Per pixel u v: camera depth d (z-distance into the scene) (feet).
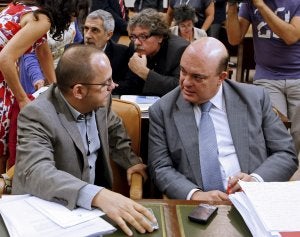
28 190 3.85
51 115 4.47
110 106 5.59
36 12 5.82
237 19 8.52
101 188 3.62
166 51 8.44
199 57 5.04
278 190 3.89
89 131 4.87
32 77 7.80
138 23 8.19
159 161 5.34
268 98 5.70
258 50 8.65
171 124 5.42
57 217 3.37
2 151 6.72
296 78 8.39
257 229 3.36
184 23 12.82
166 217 3.67
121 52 9.23
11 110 6.47
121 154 5.65
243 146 5.36
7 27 6.07
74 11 6.07
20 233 3.13
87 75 4.36
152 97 7.66
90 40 9.24
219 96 5.50
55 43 8.79
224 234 3.43
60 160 4.51
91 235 3.13
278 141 5.51
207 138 5.32
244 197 3.85
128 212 3.43
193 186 5.02
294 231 3.27
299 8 8.00
